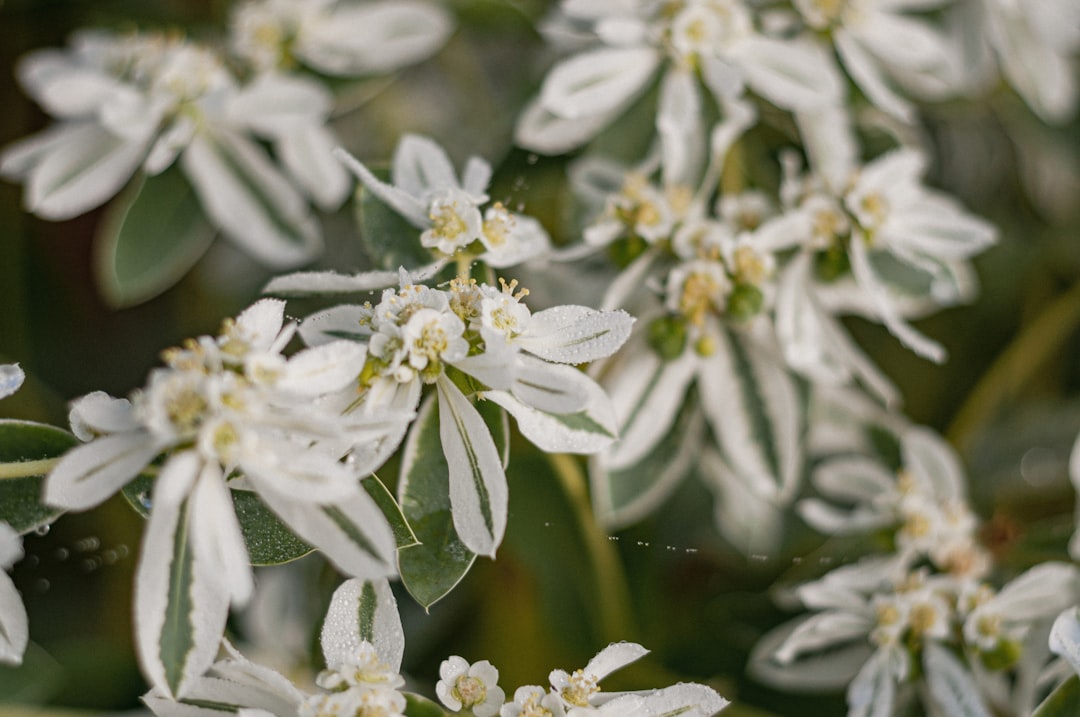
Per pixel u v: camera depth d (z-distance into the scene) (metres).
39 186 0.61
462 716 0.50
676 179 0.60
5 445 0.50
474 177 0.55
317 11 0.64
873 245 0.60
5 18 0.67
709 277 0.58
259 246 0.62
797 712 0.60
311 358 0.48
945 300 0.60
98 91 0.62
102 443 0.48
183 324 0.67
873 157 0.64
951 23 0.65
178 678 0.48
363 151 0.68
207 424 0.47
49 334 0.67
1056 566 0.58
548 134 0.61
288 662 0.61
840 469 0.62
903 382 0.68
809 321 0.59
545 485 0.59
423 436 0.50
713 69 0.60
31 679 0.59
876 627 0.58
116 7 0.67
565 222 0.61
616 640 0.59
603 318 0.50
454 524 0.50
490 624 0.60
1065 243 0.71
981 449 0.68
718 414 0.60
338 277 0.52
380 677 0.50
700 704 0.50
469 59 0.70
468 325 0.50
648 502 0.59
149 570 0.48
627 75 0.60
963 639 0.57
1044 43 0.66
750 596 0.63
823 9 0.62
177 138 0.61
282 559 0.50
